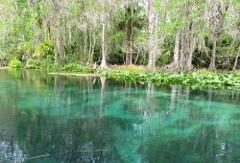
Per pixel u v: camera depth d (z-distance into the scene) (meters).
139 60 29.83
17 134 6.52
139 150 5.85
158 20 21.59
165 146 6.16
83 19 26.27
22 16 33.72
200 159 5.41
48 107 9.39
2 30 34.84
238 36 22.22
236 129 7.45
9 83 15.62
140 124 7.76
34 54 29.66
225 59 23.36
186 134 7.00
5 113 8.41
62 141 6.16
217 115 8.88
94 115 8.53
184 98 11.70
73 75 21.14
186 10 19.62
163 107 9.92
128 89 14.02
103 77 19.84
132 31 28.17
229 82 15.62
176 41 20.89
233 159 5.51
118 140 6.41
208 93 13.00
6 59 35.34
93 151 5.69
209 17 19.56
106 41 26.73
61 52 26.27
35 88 13.70
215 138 6.73
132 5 27.11
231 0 19.67
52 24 25.52
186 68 20.75
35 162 5.08
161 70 21.84
